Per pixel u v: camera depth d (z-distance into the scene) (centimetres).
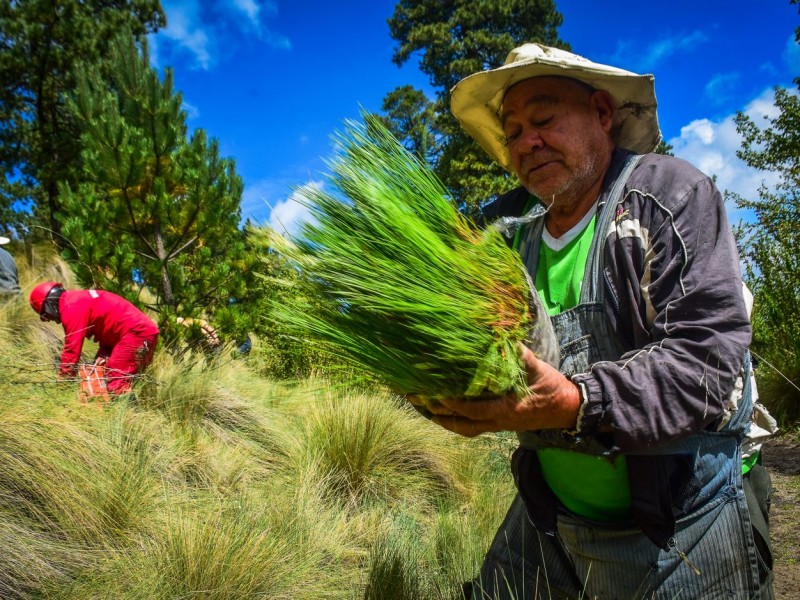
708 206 107
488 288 96
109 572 210
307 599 224
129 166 538
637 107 137
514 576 143
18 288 532
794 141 623
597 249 117
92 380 351
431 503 351
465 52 1989
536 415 97
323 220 106
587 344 117
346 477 344
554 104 126
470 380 94
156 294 583
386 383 106
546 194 127
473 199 1274
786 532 306
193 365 461
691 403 96
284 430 402
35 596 192
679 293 103
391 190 108
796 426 480
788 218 532
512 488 364
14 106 1273
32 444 244
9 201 1284
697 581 116
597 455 112
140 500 254
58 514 227
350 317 102
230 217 611
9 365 293
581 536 128
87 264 514
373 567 212
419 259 99
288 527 267
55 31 1212
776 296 530
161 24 1497
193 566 214
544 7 1984
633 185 116
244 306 579
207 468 327
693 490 112
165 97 686
